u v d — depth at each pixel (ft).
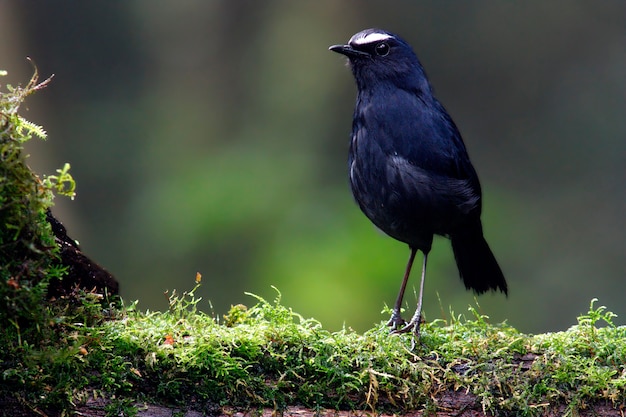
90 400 16.10
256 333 17.31
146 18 64.39
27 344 15.88
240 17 63.87
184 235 51.57
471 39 66.39
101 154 59.72
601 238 59.16
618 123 64.34
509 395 17.48
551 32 66.33
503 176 64.49
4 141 15.39
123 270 52.54
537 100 65.92
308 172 55.93
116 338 16.58
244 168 55.52
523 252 57.82
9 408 15.70
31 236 15.55
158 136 60.75
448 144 23.21
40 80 61.26
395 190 23.06
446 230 23.99
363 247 48.29
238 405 16.83
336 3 63.67
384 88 23.76
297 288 46.75
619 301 55.26
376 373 17.16
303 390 17.03
